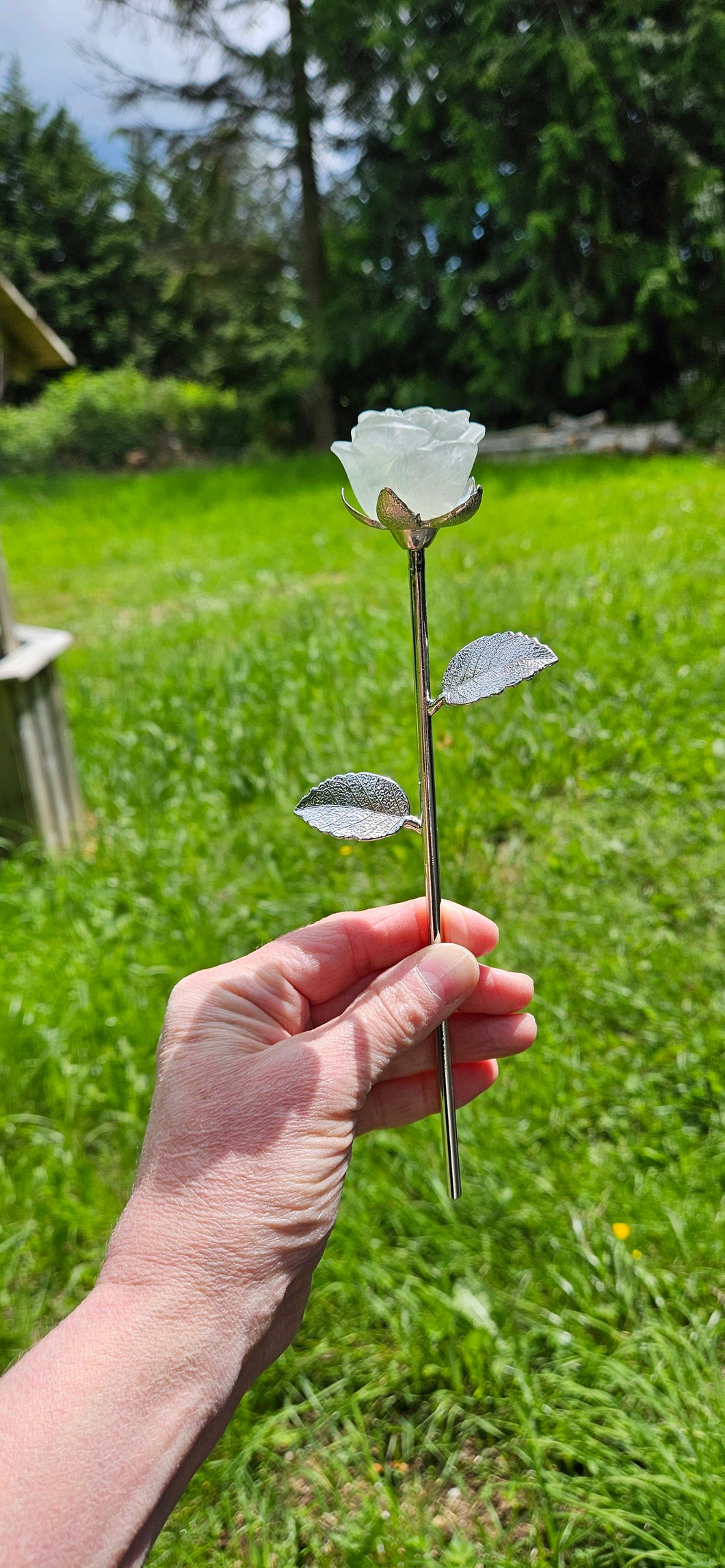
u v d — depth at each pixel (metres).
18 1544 0.17
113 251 7.13
